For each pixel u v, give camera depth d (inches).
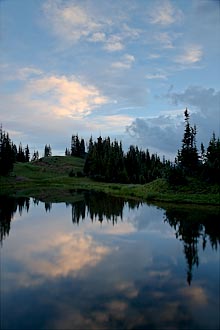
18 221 1461.6
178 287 668.1
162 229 1286.9
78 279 713.0
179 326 504.1
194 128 2758.4
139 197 2608.3
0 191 3009.4
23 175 4544.8
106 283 687.7
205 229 1283.2
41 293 632.4
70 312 551.8
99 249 976.3
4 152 3969.0
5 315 540.1
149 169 5319.9
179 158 2770.7
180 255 911.0
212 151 2632.9
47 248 979.9
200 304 585.6
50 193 2977.4
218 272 765.9
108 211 1809.8
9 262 835.4
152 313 548.1
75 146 7253.9
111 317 532.1
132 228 1305.4
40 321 518.6
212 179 2442.2
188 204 2121.1
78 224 1393.9
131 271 768.3
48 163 6092.5
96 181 4670.3
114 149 5196.9
